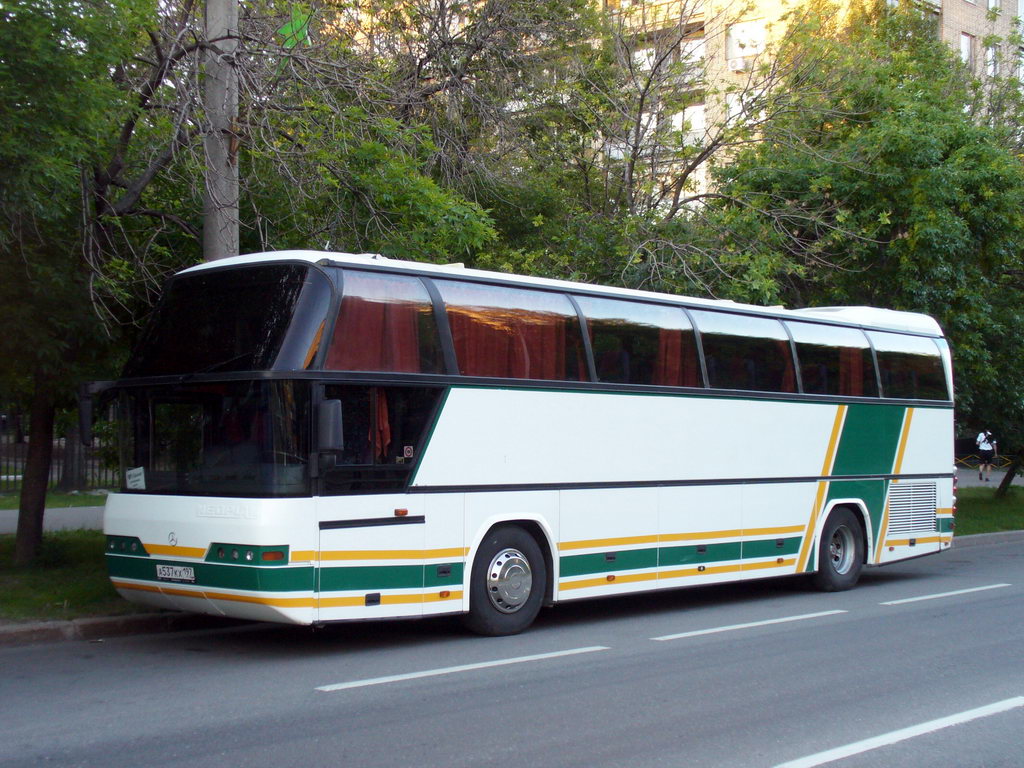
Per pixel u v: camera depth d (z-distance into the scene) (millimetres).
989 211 19156
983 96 26172
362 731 6676
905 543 15344
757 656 9359
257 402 8859
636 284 17828
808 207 20156
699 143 20719
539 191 19812
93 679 8281
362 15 18703
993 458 41375
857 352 14773
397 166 13414
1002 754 6324
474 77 19188
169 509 9211
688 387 12266
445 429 9781
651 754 6203
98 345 12078
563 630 10914
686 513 12133
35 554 12875
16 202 9766
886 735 6699
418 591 9484
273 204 13289
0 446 23359
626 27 21203
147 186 13195
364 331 9320
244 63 12328
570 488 10875
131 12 11555
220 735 6574
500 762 6004
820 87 20391
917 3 27094
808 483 13812
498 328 10391
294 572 8656
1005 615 11898
